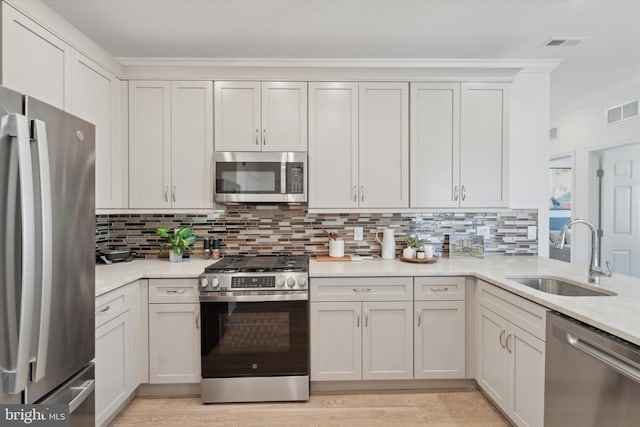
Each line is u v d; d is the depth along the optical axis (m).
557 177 5.62
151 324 2.36
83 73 2.23
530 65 2.84
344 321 2.42
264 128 2.69
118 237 2.96
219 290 2.29
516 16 2.16
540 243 3.00
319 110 2.70
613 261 4.07
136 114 2.67
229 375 2.33
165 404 2.34
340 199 2.72
